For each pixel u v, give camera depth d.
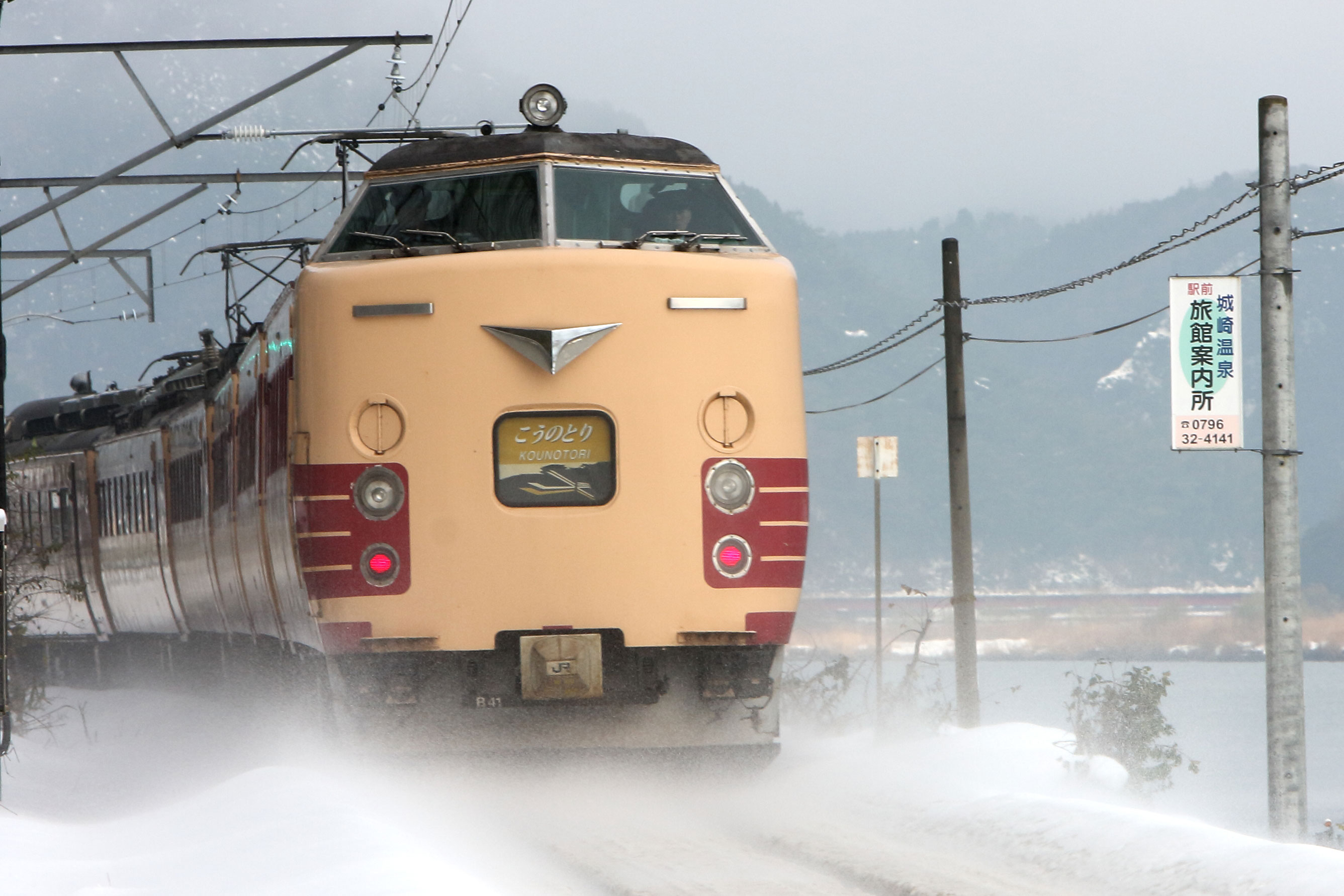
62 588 88.81
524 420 37.25
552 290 37.31
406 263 37.75
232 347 65.06
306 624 40.62
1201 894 24.86
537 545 37.00
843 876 28.08
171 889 28.02
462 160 39.50
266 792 35.56
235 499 55.62
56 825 40.78
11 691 68.88
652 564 37.22
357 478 37.28
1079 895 25.78
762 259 39.09
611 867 28.94
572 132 40.06
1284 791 36.94
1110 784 37.78
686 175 40.28
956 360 55.47
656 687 37.38
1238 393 37.62
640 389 37.38
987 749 41.66
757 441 37.97
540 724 37.50
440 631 37.00
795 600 38.31
